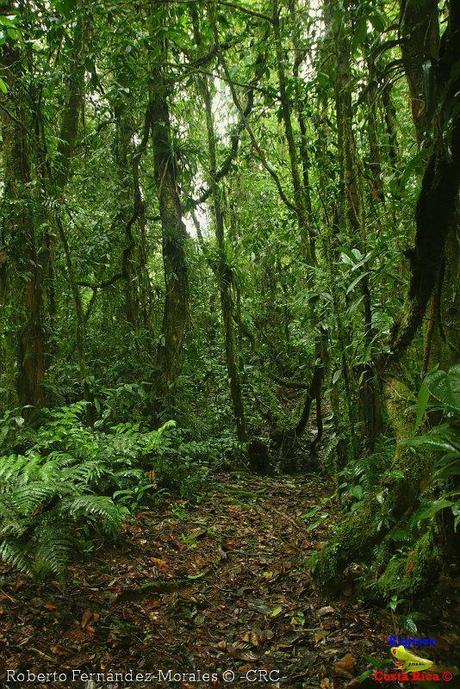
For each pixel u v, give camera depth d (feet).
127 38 16.48
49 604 9.30
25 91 15.48
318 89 16.30
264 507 15.98
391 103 14.44
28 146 15.58
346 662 8.27
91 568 10.89
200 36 18.42
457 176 7.48
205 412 21.36
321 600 10.27
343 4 10.28
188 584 10.91
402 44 8.84
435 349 9.82
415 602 9.04
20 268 15.16
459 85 7.04
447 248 9.53
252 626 9.59
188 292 19.19
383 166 12.85
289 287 24.57
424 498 9.48
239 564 12.08
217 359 24.44
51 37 15.40
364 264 11.36
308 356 22.00
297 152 20.54
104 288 22.53
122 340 21.03
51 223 17.44
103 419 16.89
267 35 17.38
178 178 19.67
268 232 23.03
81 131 21.89
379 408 13.58
